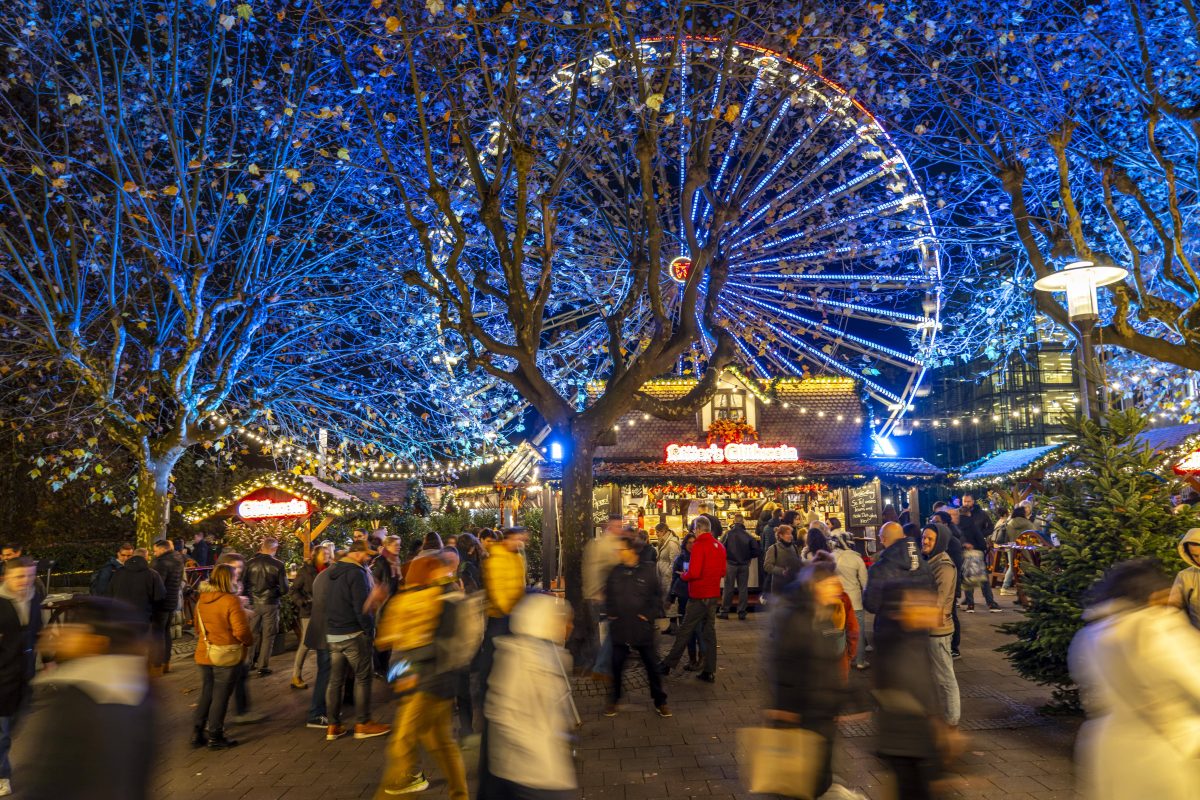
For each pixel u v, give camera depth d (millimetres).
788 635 5223
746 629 15414
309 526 18047
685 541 15359
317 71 16516
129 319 18297
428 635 6383
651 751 7852
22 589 6965
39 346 17969
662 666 10656
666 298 23812
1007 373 57438
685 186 12312
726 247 13539
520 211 11945
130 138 16438
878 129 22422
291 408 22594
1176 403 19609
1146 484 8477
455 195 17281
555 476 21844
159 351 16969
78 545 26812
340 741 8703
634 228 13625
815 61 14688
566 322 25344
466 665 6516
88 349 19031
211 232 18484
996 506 25703
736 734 8391
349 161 17391
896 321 25422
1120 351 20031
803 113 22297
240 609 8648
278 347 20531
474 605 6684
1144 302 10133
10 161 16719
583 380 25594
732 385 24359
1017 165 11453
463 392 25453
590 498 11867
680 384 24516
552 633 4898
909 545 7883
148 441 16938
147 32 15922
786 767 5039
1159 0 13180
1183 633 3873
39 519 26938
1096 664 4039
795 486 22719
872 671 4758
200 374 21219
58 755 3459
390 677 6441
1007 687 9891
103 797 3441
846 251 24641
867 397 25047
